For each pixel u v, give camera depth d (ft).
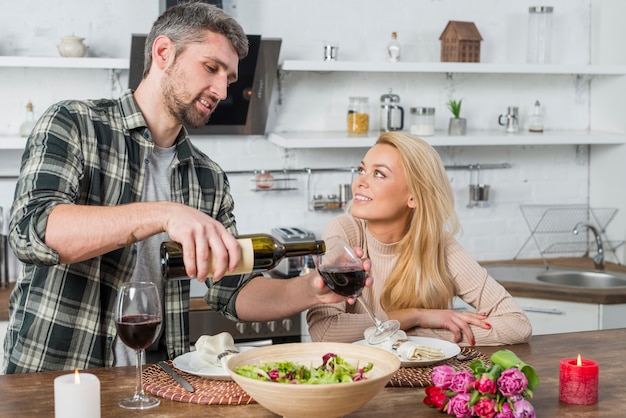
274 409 4.79
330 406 4.68
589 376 5.47
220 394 5.49
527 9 13.71
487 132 13.51
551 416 5.26
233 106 11.96
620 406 5.46
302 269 11.91
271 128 12.88
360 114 12.62
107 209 5.57
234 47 6.90
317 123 13.07
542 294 11.69
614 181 13.85
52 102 11.93
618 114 13.64
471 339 7.45
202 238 5.32
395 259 8.26
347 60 13.02
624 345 7.04
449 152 13.74
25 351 6.61
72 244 5.51
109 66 11.12
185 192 7.36
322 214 13.23
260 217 12.97
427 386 5.74
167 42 6.82
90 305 6.72
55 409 4.91
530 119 13.67
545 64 12.92
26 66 11.06
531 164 14.15
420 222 8.07
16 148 11.14
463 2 13.43
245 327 11.03
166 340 7.23
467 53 12.75
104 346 6.88
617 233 13.85
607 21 13.71
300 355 5.54
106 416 5.16
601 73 13.02
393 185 8.03
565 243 14.19
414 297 8.10
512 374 4.99
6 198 11.90
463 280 8.30
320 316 7.70
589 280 12.94
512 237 14.15
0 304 10.52
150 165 7.15
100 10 11.89
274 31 12.64
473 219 13.94
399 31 13.17
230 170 12.76
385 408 5.34
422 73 13.46
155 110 7.01
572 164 14.28
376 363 5.30
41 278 6.66
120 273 6.83
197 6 6.82
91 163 6.68
